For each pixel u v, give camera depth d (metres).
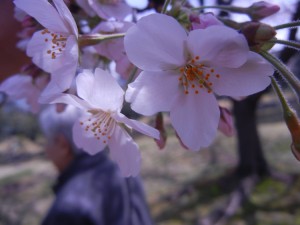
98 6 0.07
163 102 0.06
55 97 0.06
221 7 0.07
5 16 0.09
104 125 0.07
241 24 0.06
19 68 0.10
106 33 0.07
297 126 0.07
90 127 0.07
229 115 0.08
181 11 0.07
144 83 0.06
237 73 0.06
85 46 0.07
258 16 0.07
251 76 0.06
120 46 0.07
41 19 0.06
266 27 0.06
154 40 0.06
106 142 0.07
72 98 0.06
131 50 0.06
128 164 0.07
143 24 0.06
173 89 0.06
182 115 0.06
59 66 0.07
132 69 0.07
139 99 0.06
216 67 0.06
